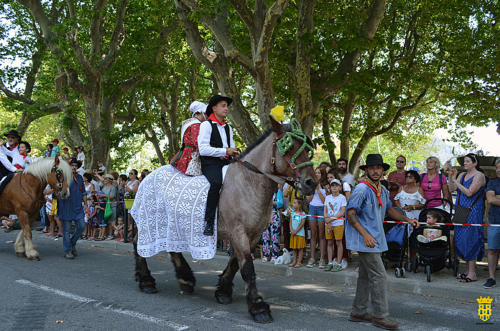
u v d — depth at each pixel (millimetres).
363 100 15180
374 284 4371
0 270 7223
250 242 4879
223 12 11633
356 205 4309
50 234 12242
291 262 7945
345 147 18016
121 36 17859
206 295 5715
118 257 9156
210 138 5059
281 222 8328
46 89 21844
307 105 10836
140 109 21766
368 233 4285
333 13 13078
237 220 4723
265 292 6051
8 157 9289
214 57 11883
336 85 12625
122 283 6438
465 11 15219
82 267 7816
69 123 17812
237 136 21875
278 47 12859
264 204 4715
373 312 4430
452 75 16797
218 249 9430
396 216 4879
